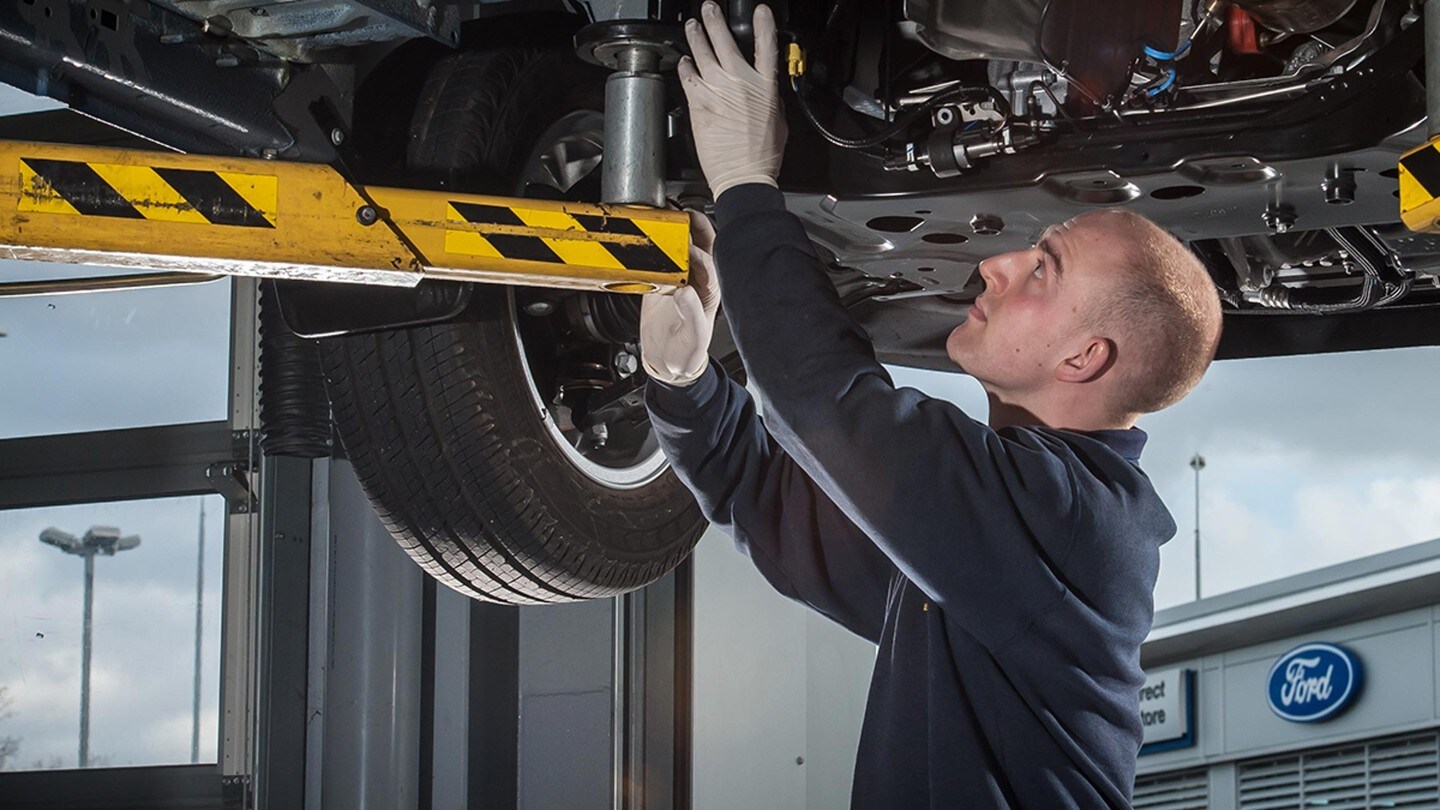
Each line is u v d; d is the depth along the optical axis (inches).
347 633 180.5
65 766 199.8
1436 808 451.5
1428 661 465.7
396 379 81.4
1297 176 75.0
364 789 177.6
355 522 181.6
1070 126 76.1
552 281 60.9
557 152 87.3
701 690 172.7
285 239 57.3
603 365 93.8
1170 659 570.3
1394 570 482.0
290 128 72.6
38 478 205.2
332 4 68.8
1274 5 74.0
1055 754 55.9
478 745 180.7
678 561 95.7
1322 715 491.8
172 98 68.4
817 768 175.9
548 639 176.6
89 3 64.8
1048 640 55.5
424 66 82.0
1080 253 61.7
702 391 65.3
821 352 55.3
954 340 64.2
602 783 171.3
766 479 68.4
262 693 185.2
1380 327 109.3
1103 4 71.9
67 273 203.3
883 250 86.7
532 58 82.1
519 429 82.7
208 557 200.7
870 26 84.4
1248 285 100.7
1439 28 62.1
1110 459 59.6
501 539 84.0
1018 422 64.2
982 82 86.2
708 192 74.4
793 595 68.4
